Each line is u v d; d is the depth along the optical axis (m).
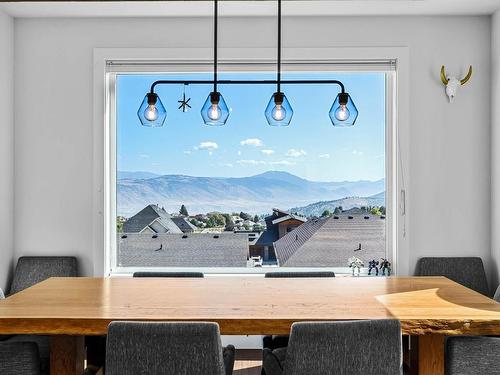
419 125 3.97
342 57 3.96
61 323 2.17
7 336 2.91
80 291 2.73
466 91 3.97
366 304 2.42
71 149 4.01
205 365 1.94
